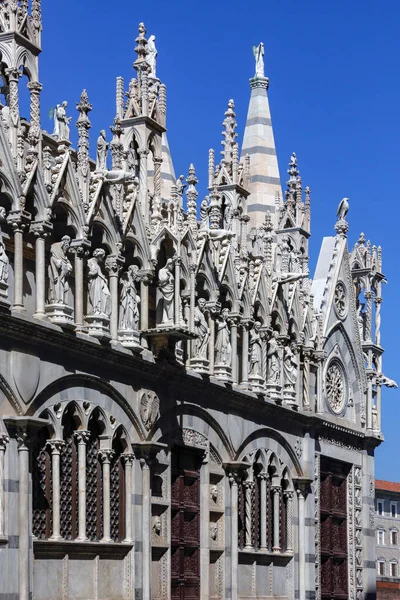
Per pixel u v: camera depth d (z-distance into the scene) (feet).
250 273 155.53
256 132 188.65
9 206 113.19
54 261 117.39
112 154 129.29
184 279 137.90
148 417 131.13
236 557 147.64
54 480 116.57
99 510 124.88
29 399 112.57
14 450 110.83
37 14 119.24
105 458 125.29
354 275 197.36
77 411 120.78
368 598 188.65
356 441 189.78
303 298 171.12
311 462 169.58
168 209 137.39
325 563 177.27
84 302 124.88
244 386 151.74
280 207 177.58
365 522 190.29
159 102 141.79
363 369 193.26
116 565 126.82
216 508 146.72
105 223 125.39
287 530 164.35
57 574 117.39
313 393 172.35
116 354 125.08
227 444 148.25
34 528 114.73
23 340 112.37
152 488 133.08
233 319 148.87
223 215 161.17
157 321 134.31
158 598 133.80
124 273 129.29
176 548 138.62
